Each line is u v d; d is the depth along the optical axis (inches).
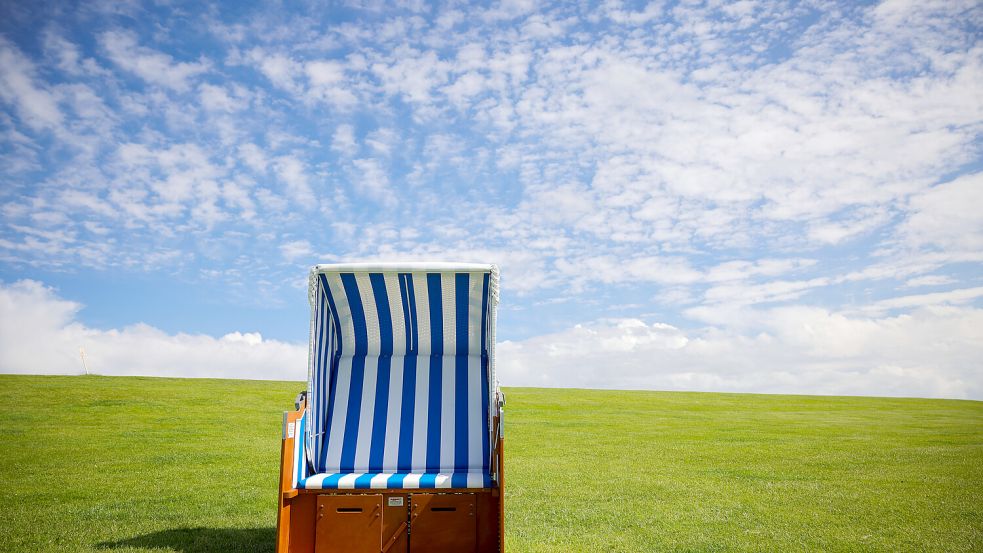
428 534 200.1
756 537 269.1
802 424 766.5
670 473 430.3
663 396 1145.4
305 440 214.2
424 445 231.8
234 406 799.7
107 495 336.5
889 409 983.6
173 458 460.8
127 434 573.0
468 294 237.9
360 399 242.2
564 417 805.9
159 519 285.7
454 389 245.0
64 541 247.1
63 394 821.2
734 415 869.2
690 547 252.4
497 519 200.8
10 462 432.8
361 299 241.8
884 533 277.6
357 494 201.2
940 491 372.5
